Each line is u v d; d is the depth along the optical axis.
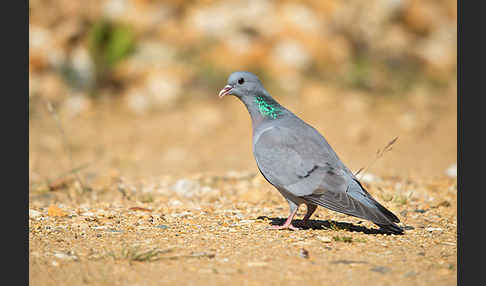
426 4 23.66
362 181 11.80
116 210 9.72
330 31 20.92
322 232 8.51
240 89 9.24
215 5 21.47
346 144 15.54
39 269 6.75
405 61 20.91
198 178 12.23
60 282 6.42
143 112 18.23
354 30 21.22
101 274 6.62
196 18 20.88
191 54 19.88
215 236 8.14
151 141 16.20
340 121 16.95
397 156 14.71
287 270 6.78
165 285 6.34
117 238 7.97
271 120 9.11
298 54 19.61
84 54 19.27
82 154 15.07
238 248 7.56
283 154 8.50
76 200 10.88
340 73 19.67
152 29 20.53
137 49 19.91
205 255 7.25
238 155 15.15
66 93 18.80
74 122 17.52
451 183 11.89
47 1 20.70
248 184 11.75
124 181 12.11
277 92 18.36
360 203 8.05
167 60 19.66
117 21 19.80
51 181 12.30
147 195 11.05
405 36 21.94
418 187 11.59
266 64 19.45
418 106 18.30
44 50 19.33
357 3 22.05
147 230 8.41
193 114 17.88
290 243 7.83
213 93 18.86
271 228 8.64
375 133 16.28
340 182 8.23
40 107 18.09
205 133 16.78
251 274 6.65
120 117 17.94
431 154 14.91
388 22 22.05
